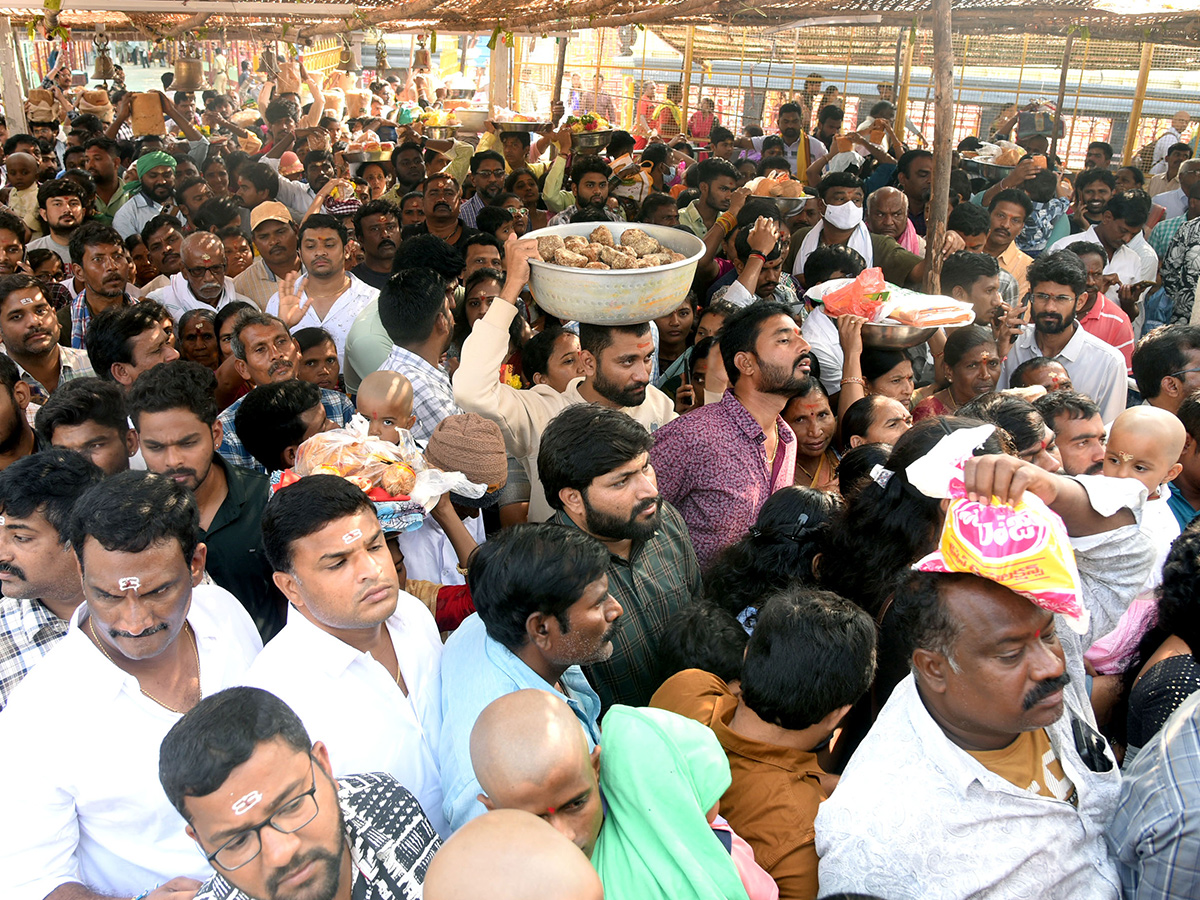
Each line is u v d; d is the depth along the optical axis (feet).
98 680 6.47
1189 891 5.30
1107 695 8.36
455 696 6.94
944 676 5.50
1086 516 5.75
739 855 5.79
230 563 9.37
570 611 6.64
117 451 9.63
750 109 53.16
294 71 46.75
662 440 10.48
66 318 16.81
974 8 28.50
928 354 16.14
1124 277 21.65
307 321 16.75
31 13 29.19
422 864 5.59
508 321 10.34
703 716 6.91
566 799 5.24
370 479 8.21
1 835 6.12
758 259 16.55
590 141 33.06
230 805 4.67
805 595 6.80
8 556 7.16
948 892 5.45
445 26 36.96
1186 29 30.66
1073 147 46.32
